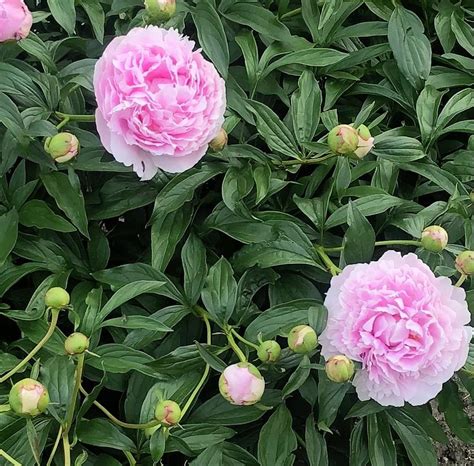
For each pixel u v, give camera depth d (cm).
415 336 92
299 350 92
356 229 98
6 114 97
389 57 123
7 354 96
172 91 95
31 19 99
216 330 105
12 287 110
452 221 110
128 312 104
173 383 97
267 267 103
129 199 106
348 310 94
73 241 106
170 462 109
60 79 106
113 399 108
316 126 110
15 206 102
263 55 114
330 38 119
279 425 97
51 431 95
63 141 96
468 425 102
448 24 123
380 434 100
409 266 95
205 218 110
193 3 116
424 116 112
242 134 113
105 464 95
